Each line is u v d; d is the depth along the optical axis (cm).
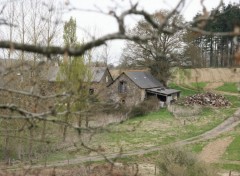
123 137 3369
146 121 4038
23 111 397
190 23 271
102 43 275
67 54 285
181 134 3619
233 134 3556
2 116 397
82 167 2056
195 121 4156
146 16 267
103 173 1738
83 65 1959
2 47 307
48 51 295
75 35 1627
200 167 1978
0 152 2177
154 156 2878
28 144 1938
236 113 4431
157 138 3406
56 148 2278
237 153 2961
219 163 2736
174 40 3841
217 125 3972
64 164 2277
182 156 2009
